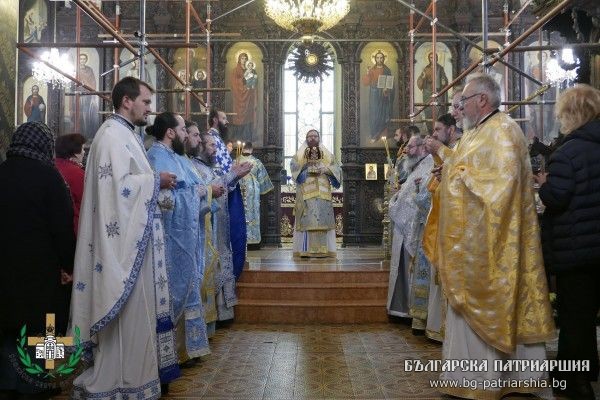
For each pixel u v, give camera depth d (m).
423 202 5.93
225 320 6.87
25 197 3.50
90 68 15.41
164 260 3.93
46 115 15.19
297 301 7.39
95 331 3.38
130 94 3.83
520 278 3.81
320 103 16.38
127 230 3.54
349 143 15.40
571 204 3.68
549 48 6.16
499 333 3.71
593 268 3.71
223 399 4.00
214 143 6.19
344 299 7.46
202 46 15.56
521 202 3.87
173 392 4.16
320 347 5.72
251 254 11.59
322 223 10.22
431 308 5.72
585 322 3.73
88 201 3.66
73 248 3.64
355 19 15.57
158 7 15.48
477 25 15.38
